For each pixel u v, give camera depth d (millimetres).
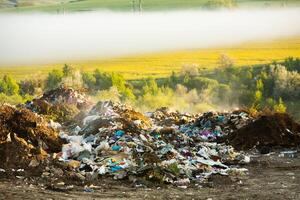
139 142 33000
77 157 30156
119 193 24641
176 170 27875
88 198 23359
